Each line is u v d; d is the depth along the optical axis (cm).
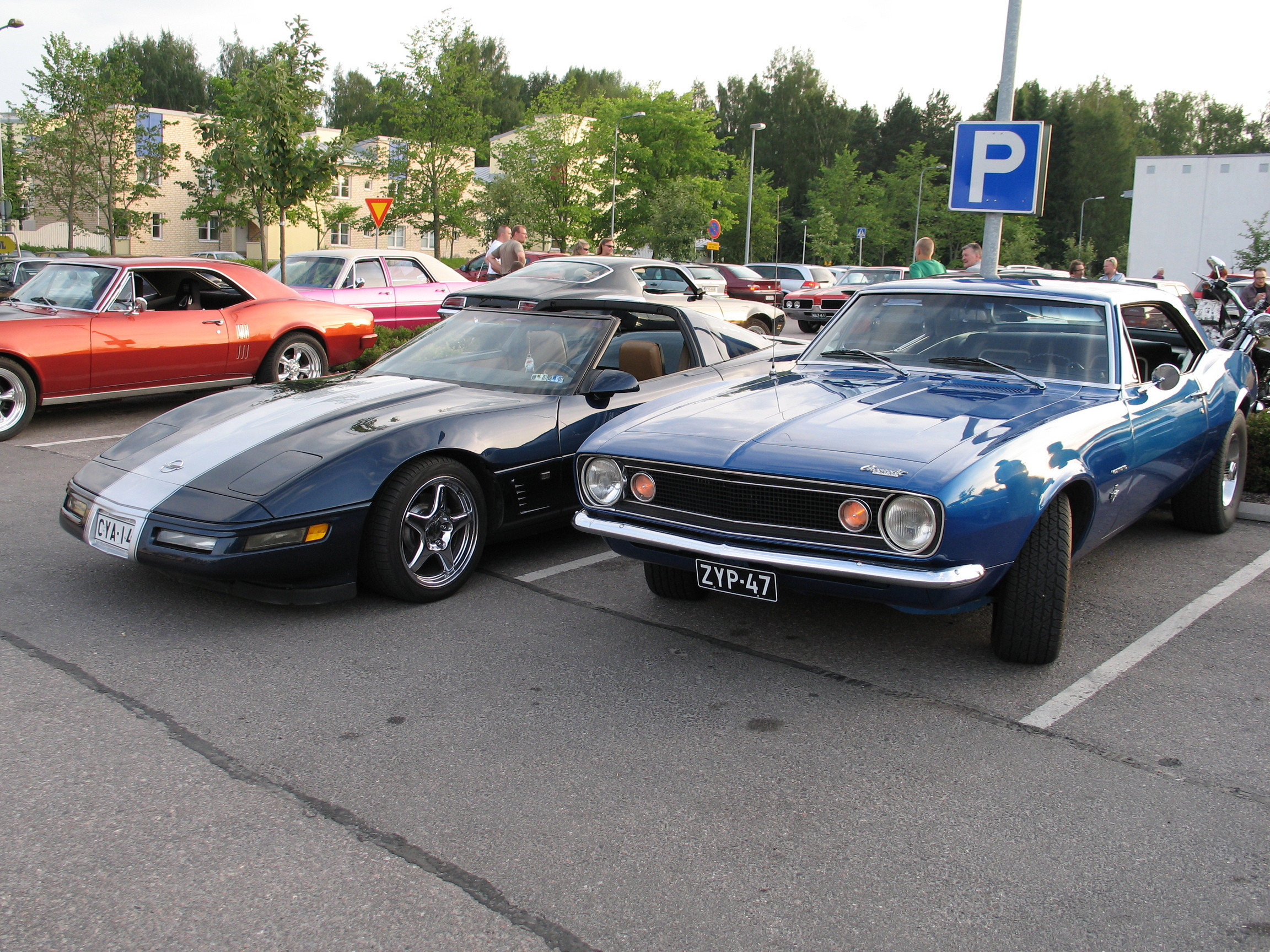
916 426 345
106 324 815
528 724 316
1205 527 544
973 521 304
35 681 342
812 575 318
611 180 4100
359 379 517
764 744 304
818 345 477
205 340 869
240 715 319
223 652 373
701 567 346
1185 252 2697
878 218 6706
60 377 793
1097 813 264
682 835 253
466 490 443
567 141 4119
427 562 446
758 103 8812
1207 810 266
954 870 238
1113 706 331
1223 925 217
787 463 322
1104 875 236
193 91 8112
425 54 3123
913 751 299
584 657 372
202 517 379
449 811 263
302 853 243
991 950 209
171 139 4438
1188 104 9606
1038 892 229
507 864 239
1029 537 342
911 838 252
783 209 8606
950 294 460
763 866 240
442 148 3148
